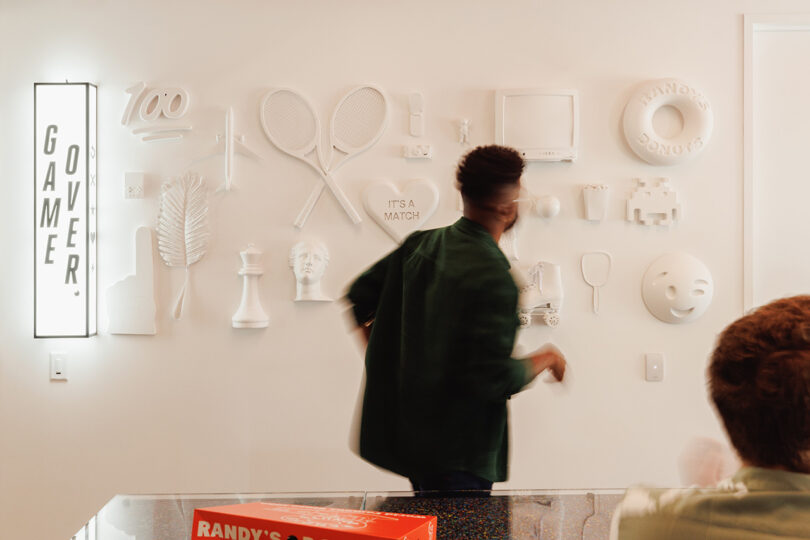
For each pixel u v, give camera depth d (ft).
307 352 7.70
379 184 7.63
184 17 7.73
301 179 7.72
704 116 7.53
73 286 7.59
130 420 7.77
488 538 2.98
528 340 7.69
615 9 7.66
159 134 7.72
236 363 7.75
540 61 7.68
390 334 6.93
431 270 6.66
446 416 6.50
